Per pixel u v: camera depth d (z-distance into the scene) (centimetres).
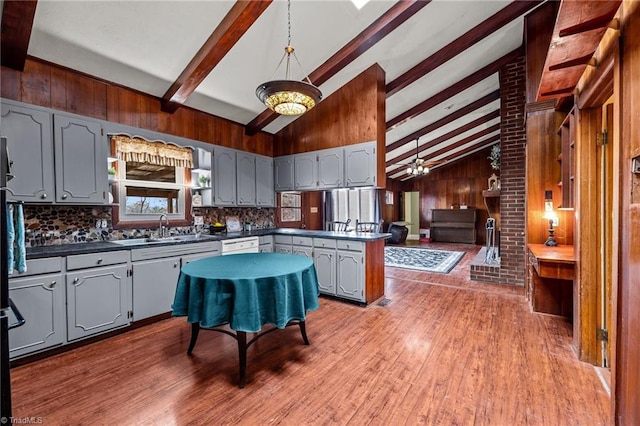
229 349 246
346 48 333
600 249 214
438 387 192
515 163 429
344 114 412
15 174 237
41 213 275
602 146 211
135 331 282
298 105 238
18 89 246
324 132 433
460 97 548
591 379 198
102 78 296
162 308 307
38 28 233
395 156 815
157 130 344
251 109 418
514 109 428
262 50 312
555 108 327
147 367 218
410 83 421
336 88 414
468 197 994
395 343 254
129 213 341
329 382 199
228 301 198
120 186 332
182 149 375
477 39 351
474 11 322
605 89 182
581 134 216
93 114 291
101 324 261
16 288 216
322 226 636
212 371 213
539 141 338
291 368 216
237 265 236
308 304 235
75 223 296
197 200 409
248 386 194
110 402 178
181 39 272
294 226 566
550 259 246
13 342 214
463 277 489
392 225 973
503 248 442
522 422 160
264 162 478
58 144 261
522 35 391
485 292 401
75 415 167
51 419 163
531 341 254
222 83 350
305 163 454
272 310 202
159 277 305
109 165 321
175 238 353
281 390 190
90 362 224
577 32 152
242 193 438
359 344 253
